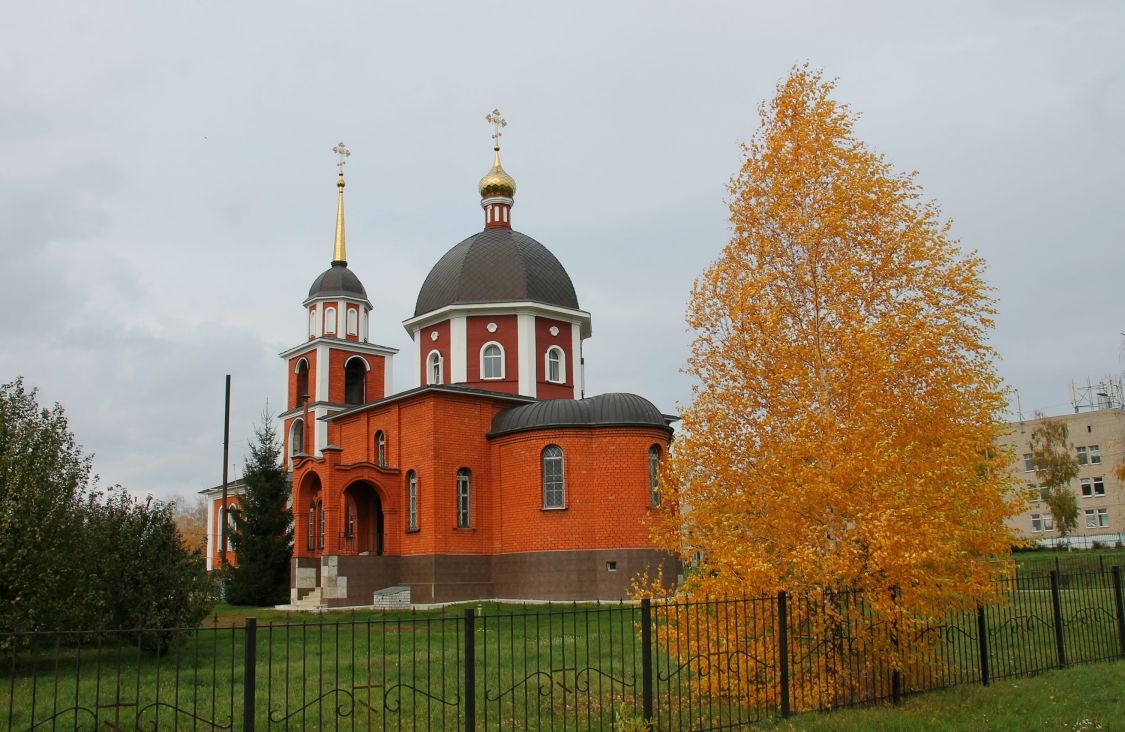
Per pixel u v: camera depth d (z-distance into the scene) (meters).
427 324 42.16
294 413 52.41
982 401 12.96
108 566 19.00
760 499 13.02
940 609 12.39
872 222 13.45
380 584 35.03
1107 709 12.16
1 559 17.80
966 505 12.44
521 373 40.03
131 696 14.44
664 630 13.41
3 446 18.89
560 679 14.91
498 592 35.34
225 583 39.88
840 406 13.02
